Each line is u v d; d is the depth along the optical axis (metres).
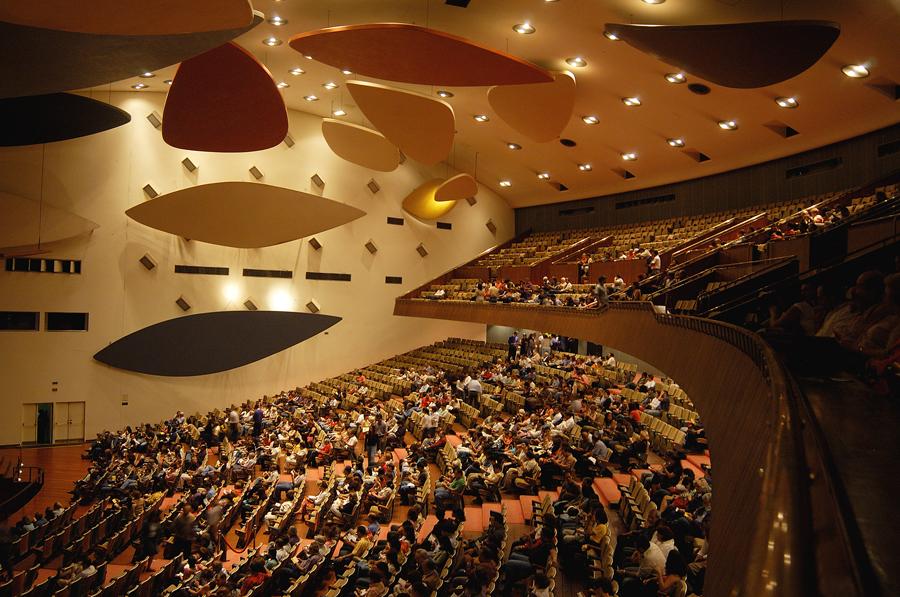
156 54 10.64
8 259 21.81
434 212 29.61
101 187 23.08
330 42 13.98
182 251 24.52
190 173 24.56
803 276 9.49
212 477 16.39
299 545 11.91
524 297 21.89
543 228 31.89
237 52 16.06
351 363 28.19
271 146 20.25
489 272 28.59
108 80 11.26
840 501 1.84
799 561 1.31
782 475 1.82
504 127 23.80
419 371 24.77
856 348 6.05
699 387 8.47
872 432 3.80
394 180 29.31
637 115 20.17
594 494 9.20
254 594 9.14
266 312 26.03
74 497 16.42
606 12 14.24
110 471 17.52
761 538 1.54
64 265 22.52
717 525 4.57
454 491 11.61
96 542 13.05
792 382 3.48
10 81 10.43
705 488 8.77
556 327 18.34
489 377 20.61
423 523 11.37
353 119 27.02
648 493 9.25
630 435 12.76
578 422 13.48
